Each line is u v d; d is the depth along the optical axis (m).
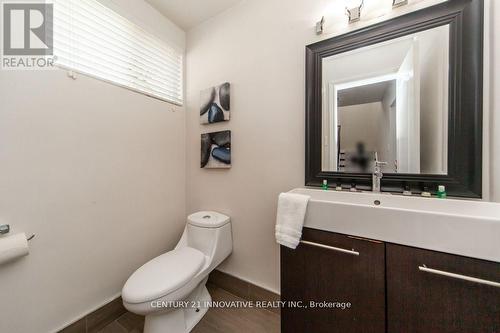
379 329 0.77
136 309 0.92
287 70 1.28
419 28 0.94
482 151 0.83
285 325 0.99
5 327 0.90
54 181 1.04
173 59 1.72
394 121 1.01
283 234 0.94
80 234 1.13
